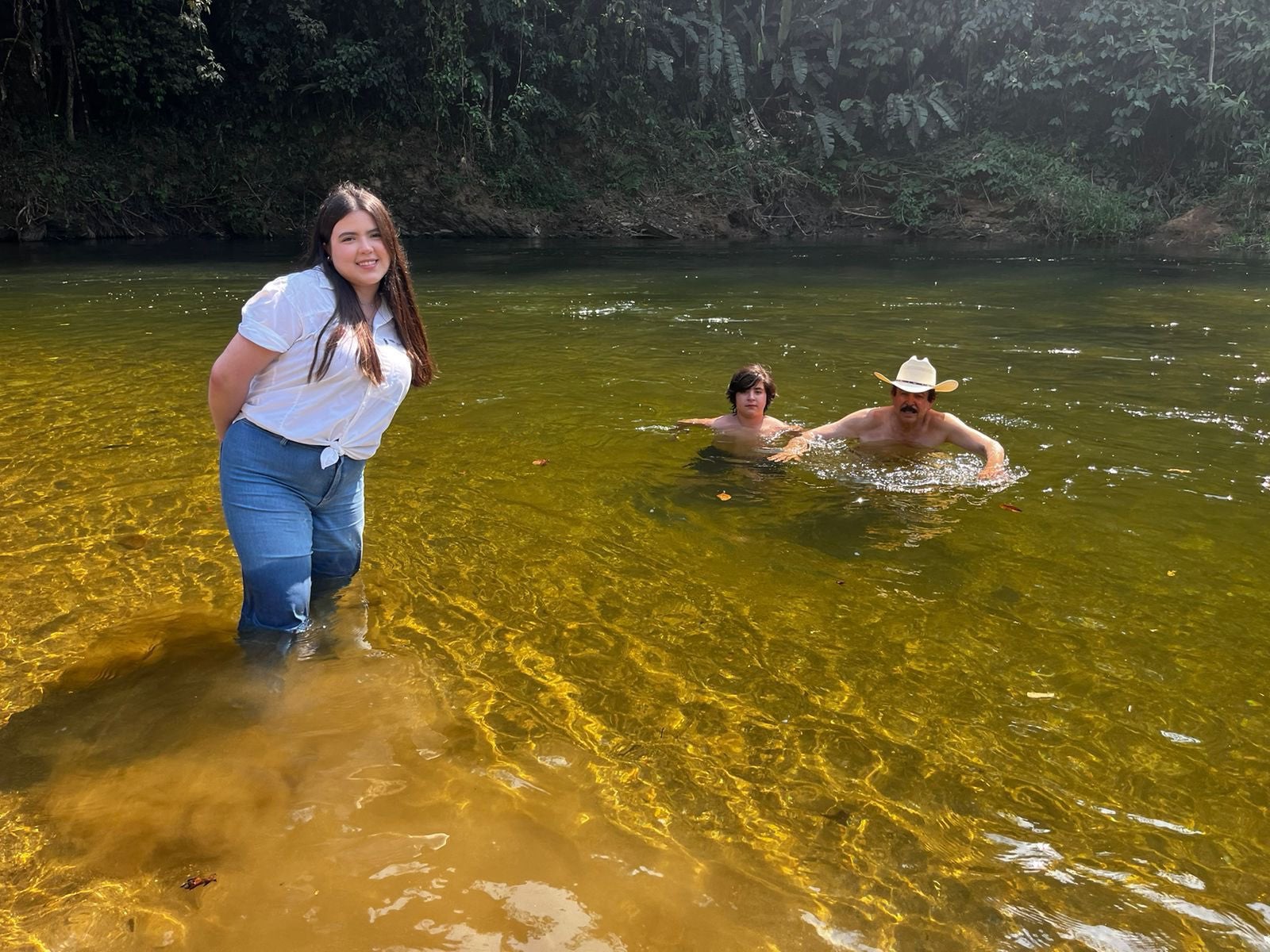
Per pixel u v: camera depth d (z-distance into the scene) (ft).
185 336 29.81
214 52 76.54
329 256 9.77
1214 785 8.00
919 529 13.65
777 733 8.68
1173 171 85.25
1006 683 9.57
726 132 89.66
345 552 11.39
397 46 79.36
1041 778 8.08
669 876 6.93
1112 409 20.72
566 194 82.69
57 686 9.29
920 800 7.79
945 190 85.46
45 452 16.76
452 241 74.38
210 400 9.71
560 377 23.94
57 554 12.38
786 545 13.05
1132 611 11.10
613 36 85.97
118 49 68.59
